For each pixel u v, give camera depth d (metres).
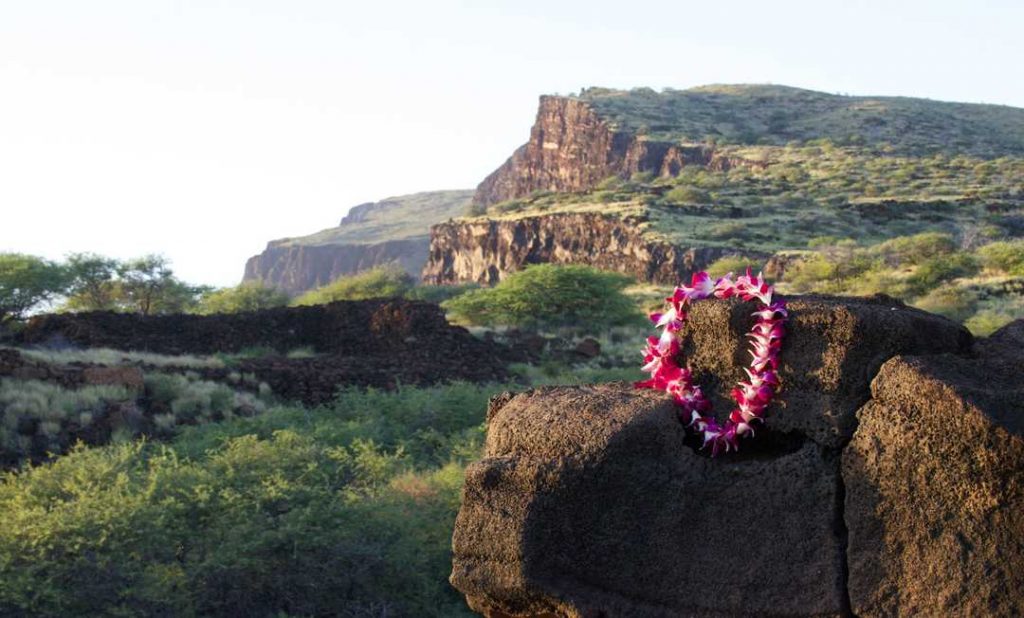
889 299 4.11
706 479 3.87
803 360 3.81
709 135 144.25
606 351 36.34
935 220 79.38
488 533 4.03
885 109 156.25
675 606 3.86
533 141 163.88
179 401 22.34
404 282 84.62
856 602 3.60
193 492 13.70
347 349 33.66
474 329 38.88
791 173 105.00
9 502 13.02
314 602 12.12
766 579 3.74
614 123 148.75
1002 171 103.44
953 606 3.43
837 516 3.69
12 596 10.91
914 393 3.52
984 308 41.38
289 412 22.66
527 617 4.05
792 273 57.59
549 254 88.50
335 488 15.29
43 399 20.55
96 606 11.32
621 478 3.92
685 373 4.07
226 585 11.98
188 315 34.59
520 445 4.11
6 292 48.16
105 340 31.16
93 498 12.74
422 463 17.97
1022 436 3.31
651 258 72.12
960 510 3.44
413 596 12.52
